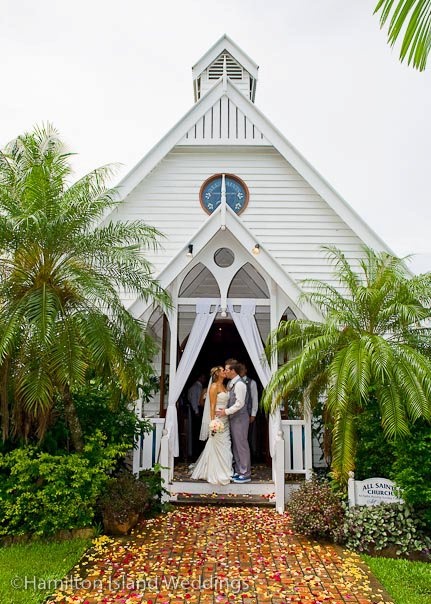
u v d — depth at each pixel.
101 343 7.44
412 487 6.99
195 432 13.50
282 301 10.46
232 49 14.80
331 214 12.27
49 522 7.39
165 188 12.46
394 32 2.89
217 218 10.29
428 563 6.70
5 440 7.82
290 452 9.77
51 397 7.59
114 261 8.29
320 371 8.87
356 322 8.66
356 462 8.27
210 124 12.42
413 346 8.77
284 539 7.48
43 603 5.42
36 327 6.95
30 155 8.34
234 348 15.19
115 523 7.58
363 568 6.47
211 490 9.67
